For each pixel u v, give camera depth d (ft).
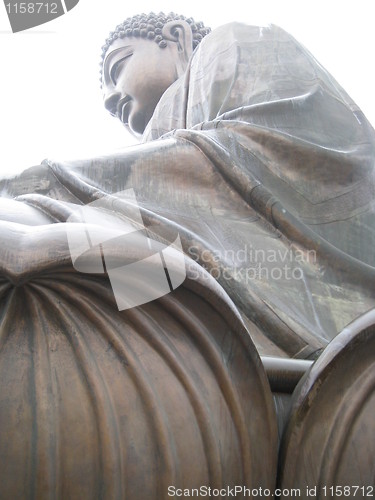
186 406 12.65
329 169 24.72
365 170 25.22
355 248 23.94
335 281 21.44
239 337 13.03
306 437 13.25
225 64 30.32
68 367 12.53
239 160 24.49
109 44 40.55
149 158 23.48
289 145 24.75
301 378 14.10
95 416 12.32
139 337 12.85
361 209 24.64
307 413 13.23
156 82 38.63
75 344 12.64
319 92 28.09
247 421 12.95
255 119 26.48
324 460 13.26
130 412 12.44
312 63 29.94
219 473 12.51
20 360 12.41
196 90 30.89
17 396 12.21
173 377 12.75
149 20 40.04
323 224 24.00
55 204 17.17
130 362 12.65
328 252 21.67
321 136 26.55
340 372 13.42
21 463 11.98
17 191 22.06
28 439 12.07
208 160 23.89
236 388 13.00
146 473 12.25
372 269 21.66
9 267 12.06
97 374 12.52
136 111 39.09
